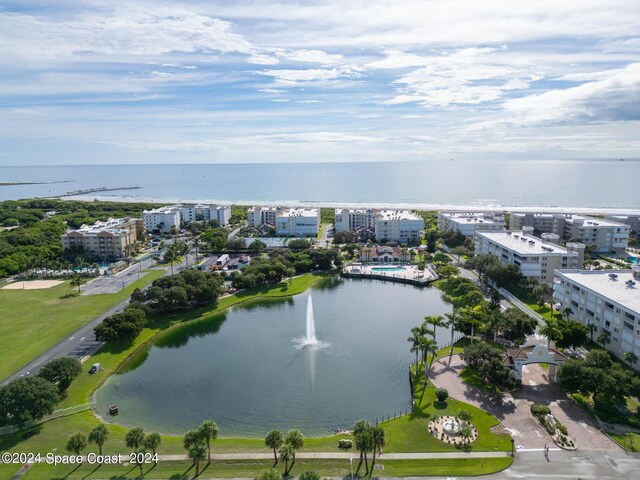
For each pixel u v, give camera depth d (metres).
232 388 148.88
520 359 140.50
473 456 106.88
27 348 173.50
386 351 175.62
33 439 117.50
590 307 174.38
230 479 100.69
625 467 101.69
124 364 167.88
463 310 180.25
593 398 130.00
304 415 132.25
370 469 103.06
